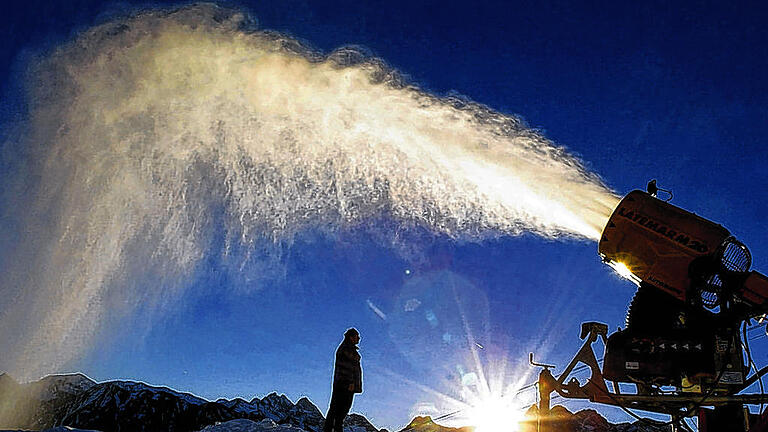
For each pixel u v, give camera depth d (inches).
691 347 491.8
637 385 510.6
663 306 505.7
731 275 486.6
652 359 497.4
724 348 487.5
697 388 499.8
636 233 514.3
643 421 550.0
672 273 501.4
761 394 483.8
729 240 494.6
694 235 499.2
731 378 485.1
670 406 524.1
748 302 482.0
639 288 519.8
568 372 517.3
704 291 492.4
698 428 522.9
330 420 518.6
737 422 507.8
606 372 507.2
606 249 525.7
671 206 516.7
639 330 505.0
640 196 524.7
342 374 522.6
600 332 519.5
